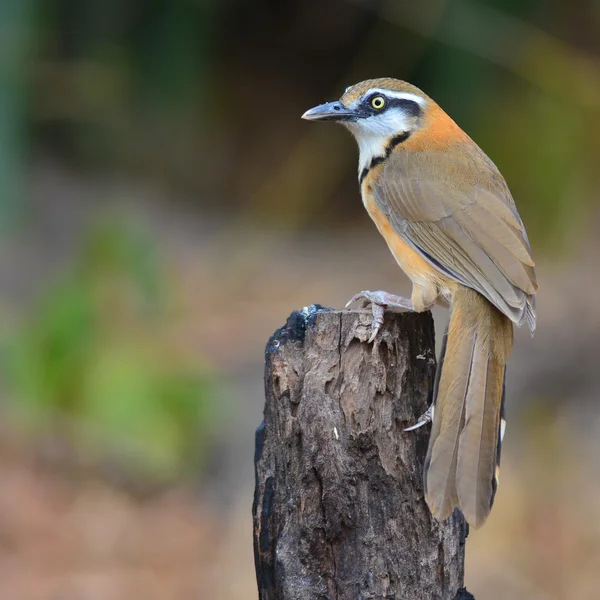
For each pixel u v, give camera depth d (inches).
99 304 600.7
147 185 965.2
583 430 590.9
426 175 342.0
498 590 481.1
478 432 271.0
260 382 642.8
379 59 971.9
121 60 928.3
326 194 1001.5
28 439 560.7
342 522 268.4
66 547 502.9
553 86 828.0
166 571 490.9
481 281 310.3
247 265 855.7
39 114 895.1
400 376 276.4
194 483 560.7
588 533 511.5
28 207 863.7
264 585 275.6
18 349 580.4
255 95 1043.9
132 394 568.1
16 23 828.0
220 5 1005.8
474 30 834.8
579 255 831.1
